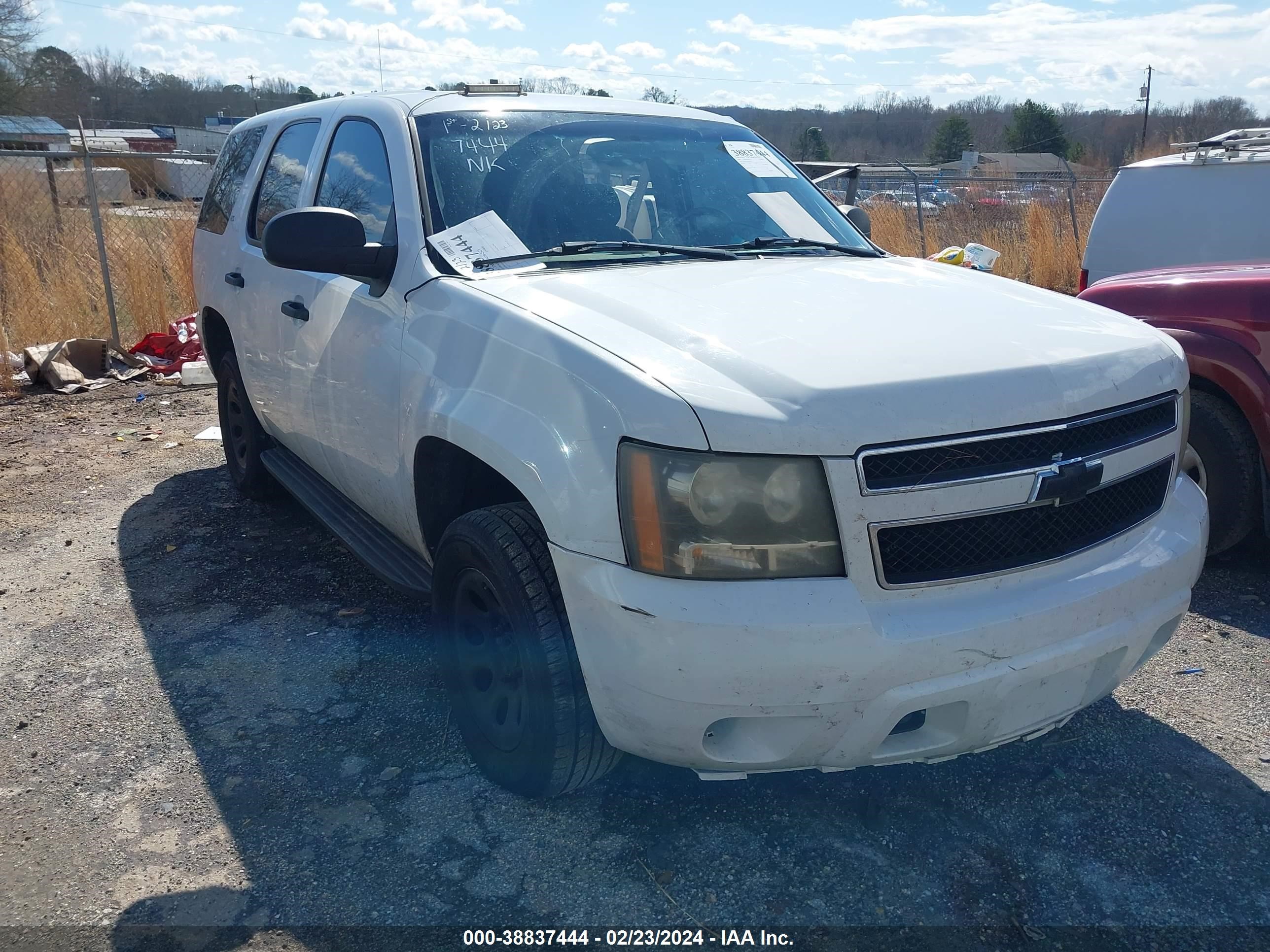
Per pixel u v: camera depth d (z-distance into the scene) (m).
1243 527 4.20
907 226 13.46
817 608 2.10
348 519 3.89
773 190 3.79
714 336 2.38
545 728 2.48
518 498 3.11
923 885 2.47
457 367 2.74
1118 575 2.41
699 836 2.66
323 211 3.04
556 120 3.60
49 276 9.56
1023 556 2.29
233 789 2.87
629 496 2.18
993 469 2.22
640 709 2.23
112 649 3.72
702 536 2.12
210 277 5.00
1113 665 2.48
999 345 2.42
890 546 2.15
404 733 3.15
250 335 4.40
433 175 3.23
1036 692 2.33
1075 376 2.37
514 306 2.66
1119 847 2.61
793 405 2.12
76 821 2.74
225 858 2.58
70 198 12.04
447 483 3.01
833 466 2.10
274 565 4.52
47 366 8.27
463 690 2.88
